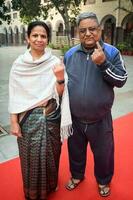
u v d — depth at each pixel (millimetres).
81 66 2260
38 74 2150
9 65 12289
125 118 4805
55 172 2506
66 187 2793
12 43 34656
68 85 2295
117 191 2752
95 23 2107
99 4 20812
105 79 2189
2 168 3143
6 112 5137
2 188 2795
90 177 2979
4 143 3793
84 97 2248
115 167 3170
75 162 2734
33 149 2270
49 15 23031
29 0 17234
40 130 2246
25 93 2199
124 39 19641
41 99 2180
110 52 2207
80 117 2381
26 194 2516
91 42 2148
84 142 2635
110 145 2514
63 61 2385
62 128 2291
